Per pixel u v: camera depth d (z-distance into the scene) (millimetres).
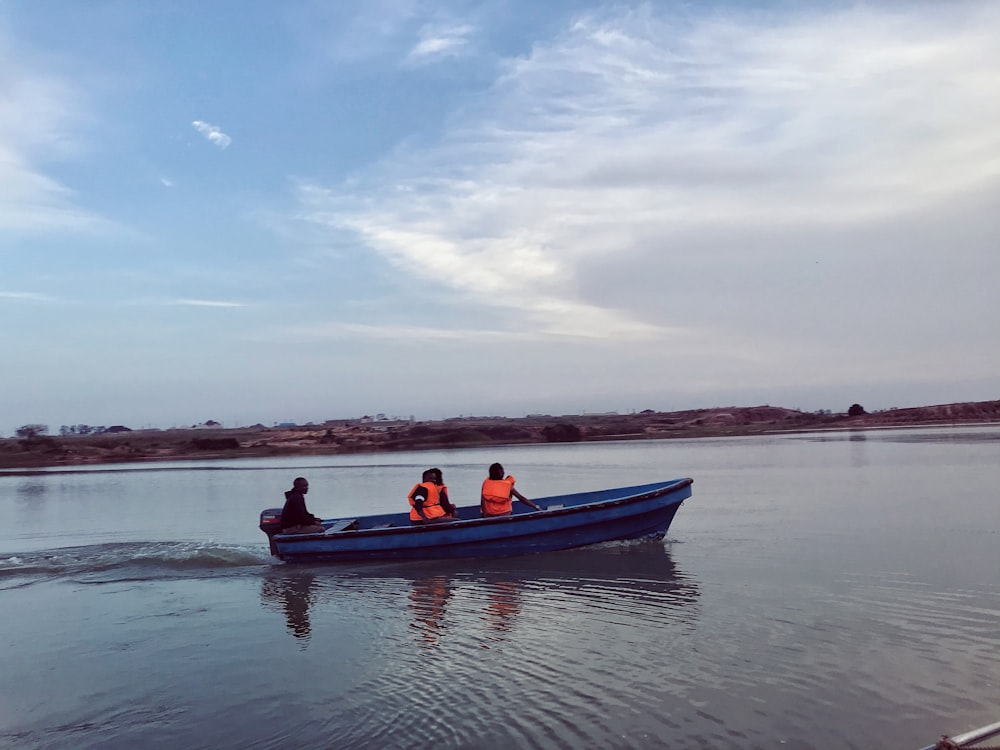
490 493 17609
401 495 30938
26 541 21609
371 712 7883
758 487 27531
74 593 14617
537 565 15484
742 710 7449
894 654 8844
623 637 10008
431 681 8688
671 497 17453
